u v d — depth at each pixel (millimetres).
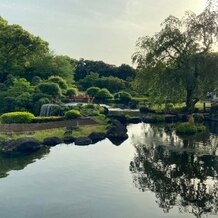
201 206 14500
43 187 16406
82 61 117062
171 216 13406
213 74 35625
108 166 20609
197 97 39719
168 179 18203
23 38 59906
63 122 34562
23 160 21797
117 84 86750
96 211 13633
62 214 13258
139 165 21031
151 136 32594
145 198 15266
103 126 35562
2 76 61094
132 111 56844
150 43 41062
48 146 26516
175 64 39344
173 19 39406
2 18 65750
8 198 14891
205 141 29562
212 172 19688
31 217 12945
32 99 42750
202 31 36844
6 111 41375
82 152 24500
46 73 65000
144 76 41250
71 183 17062
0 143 26344
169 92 38000
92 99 62156
